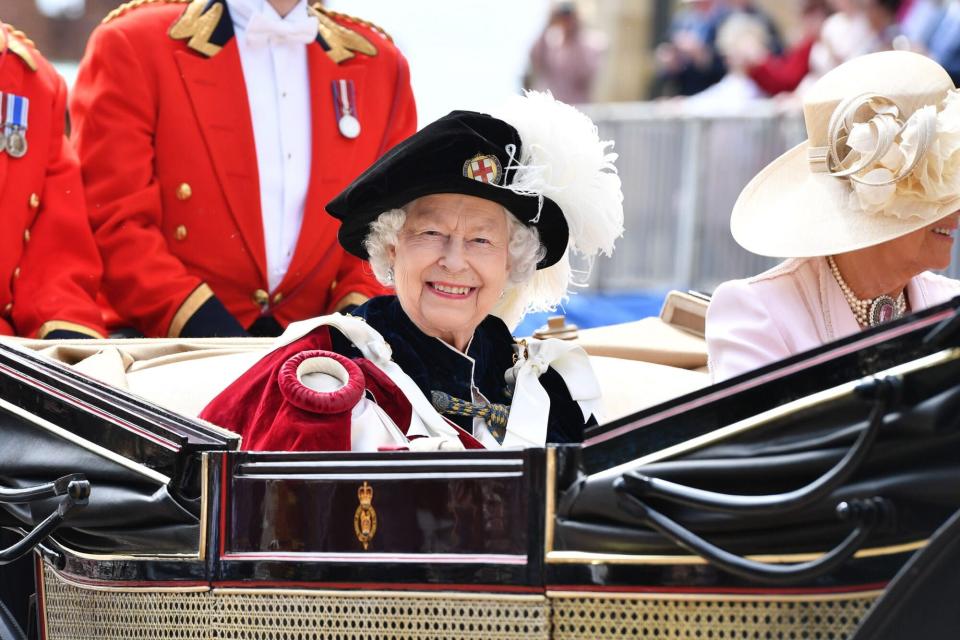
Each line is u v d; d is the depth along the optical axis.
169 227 15.13
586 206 11.41
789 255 10.73
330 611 9.15
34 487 10.02
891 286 10.94
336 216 11.32
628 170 29.64
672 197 29.30
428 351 11.12
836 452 8.16
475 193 10.90
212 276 15.21
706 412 8.47
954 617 8.05
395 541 9.08
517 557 8.81
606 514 8.62
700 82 35.19
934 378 7.95
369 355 10.88
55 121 14.68
